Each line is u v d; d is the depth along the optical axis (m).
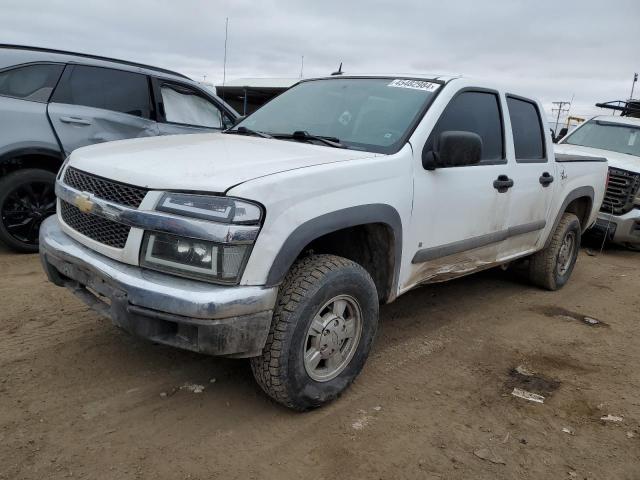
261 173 2.73
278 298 2.81
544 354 4.17
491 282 5.96
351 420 3.05
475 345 4.23
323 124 3.91
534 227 5.03
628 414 3.36
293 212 2.70
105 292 2.75
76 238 3.02
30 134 5.34
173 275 2.62
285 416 3.03
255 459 2.66
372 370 3.67
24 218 5.46
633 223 7.83
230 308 2.51
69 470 2.48
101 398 3.06
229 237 2.49
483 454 2.84
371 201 3.12
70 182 3.15
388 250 3.42
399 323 4.54
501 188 4.30
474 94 4.15
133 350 3.62
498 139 4.40
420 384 3.54
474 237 4.15
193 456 2.65
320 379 3.06
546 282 5.71
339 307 3.07
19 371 3.26
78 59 5.77
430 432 3.00
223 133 4.14
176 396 3.15
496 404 3.36
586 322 4.98
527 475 2.71
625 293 6.04
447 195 3.73
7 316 3.98
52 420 2.83
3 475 2.41
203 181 2.60
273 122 4.17
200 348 2.56
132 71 6.14
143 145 3.39
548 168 5.05
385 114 3.77
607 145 9.18
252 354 2.67
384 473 2.63
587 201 6.20
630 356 4.27
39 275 4.88
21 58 5.40
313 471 2.61
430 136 3.63
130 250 2.67
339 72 4.58
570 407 3.39
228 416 2.99
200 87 6.80
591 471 2.79
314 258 2.97
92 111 5.75
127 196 2.73
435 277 3.99
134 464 2.56
